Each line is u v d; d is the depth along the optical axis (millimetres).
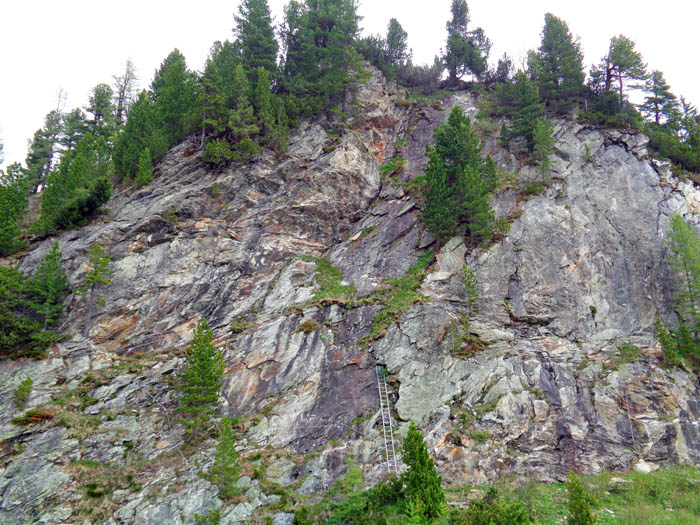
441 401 24328
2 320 26609
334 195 37812
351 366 26344
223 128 39000
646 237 32406
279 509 20312
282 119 40750
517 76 43688
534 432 23406
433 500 18578
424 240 33125
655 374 25797
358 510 19422
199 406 24688
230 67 44344
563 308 28953
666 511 19391
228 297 31484
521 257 30875
